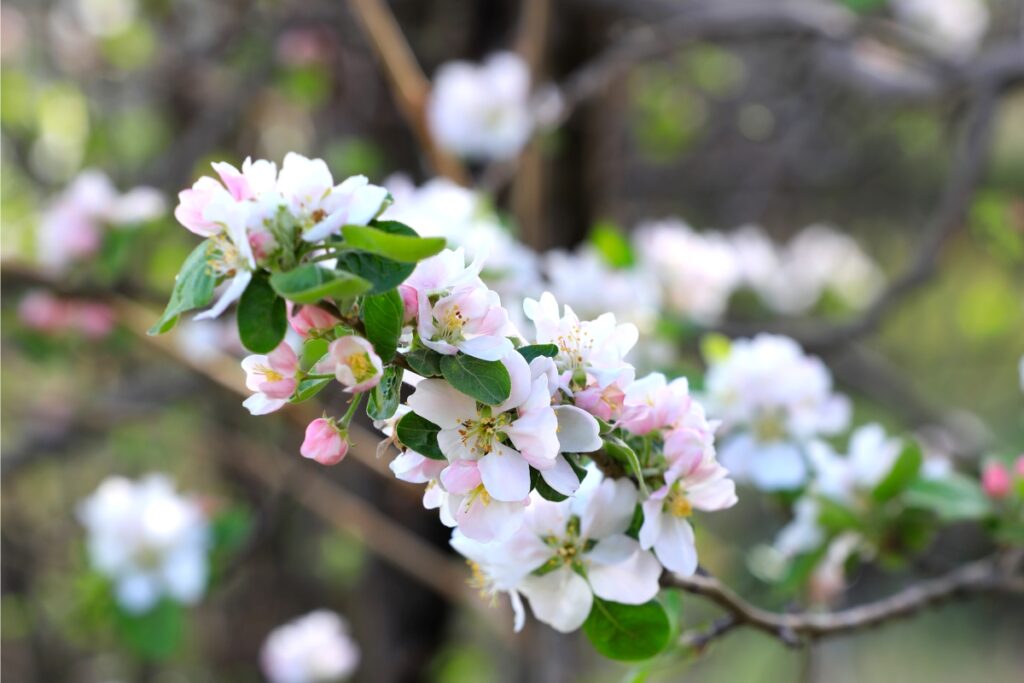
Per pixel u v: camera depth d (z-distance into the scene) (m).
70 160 6.20
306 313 1.41
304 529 6.64
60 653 6.34
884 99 5.09
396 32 4.71
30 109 6.15
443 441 1.47
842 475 2.89
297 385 1.44
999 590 2.58
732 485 1.67
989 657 9.92
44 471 6.94
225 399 5.77
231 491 6.35
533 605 1.78
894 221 7.48
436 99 4.29
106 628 4.35
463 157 4.43
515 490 1.46
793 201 7.32
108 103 6.33
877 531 2.88
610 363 1.58
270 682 6.29
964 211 4.50
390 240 1.32
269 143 6.13
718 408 3.01
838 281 5.63
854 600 6.30
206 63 6.00
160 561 4.16
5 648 6.30
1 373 5.98
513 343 1.55
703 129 6.88
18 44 6.30
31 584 6.19
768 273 5.32
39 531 6.56
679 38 4.59
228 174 1.41
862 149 6.94
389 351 1.41
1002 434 8.23
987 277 6.84
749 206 6.77
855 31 4.48
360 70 5.41
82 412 5.54
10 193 6.05
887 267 7.70
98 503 4.18
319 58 5.41
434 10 5.14
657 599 1.91
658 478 1.69
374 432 4.59
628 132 6.12
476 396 1.42
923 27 5.75
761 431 2.98
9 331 4.35
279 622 6.48
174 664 6.52
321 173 1.37
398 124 5.32
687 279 4.24
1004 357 8.28
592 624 1.83
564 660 4.64
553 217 4.86
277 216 1.35
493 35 5.13
